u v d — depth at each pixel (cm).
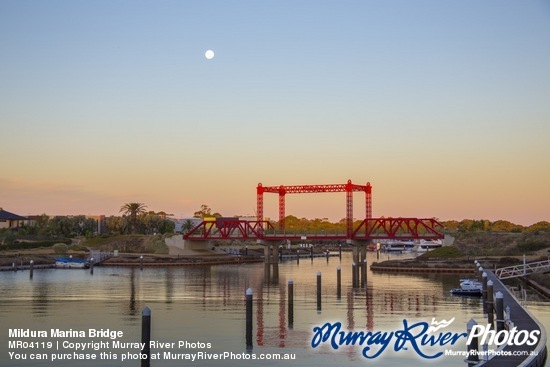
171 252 19000
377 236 15062
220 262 17875
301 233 16150
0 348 5188
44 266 15338
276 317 6681
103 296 8862
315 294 9131
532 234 17788
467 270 13400
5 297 8719
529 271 10588
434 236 15025
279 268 16238
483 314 6931
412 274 13462
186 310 7269
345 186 15412
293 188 16262
